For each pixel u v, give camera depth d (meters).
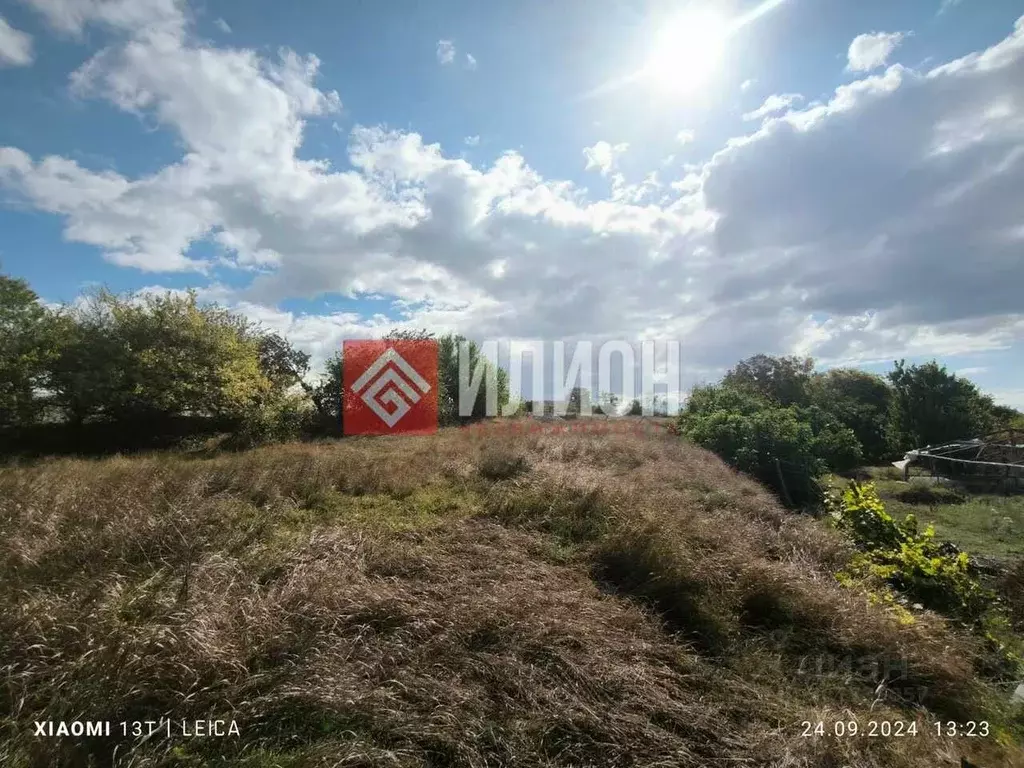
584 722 2.55
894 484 10.17
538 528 5.45
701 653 3.41
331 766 2.15
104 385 14.38
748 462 9.01
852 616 3.68
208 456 11.26
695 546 4.83
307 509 5.89
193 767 2.16
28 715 2.37
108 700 2.41
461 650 3.03
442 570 4.17
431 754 2.36
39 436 14.65
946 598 4.32
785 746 2.48
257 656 2.86
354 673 2.75
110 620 2.99
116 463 8.30
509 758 2.33
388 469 7.57
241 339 18.66
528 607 3.48
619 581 4.37
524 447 9.39
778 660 3.28
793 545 5.27
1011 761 2.55
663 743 2.47
